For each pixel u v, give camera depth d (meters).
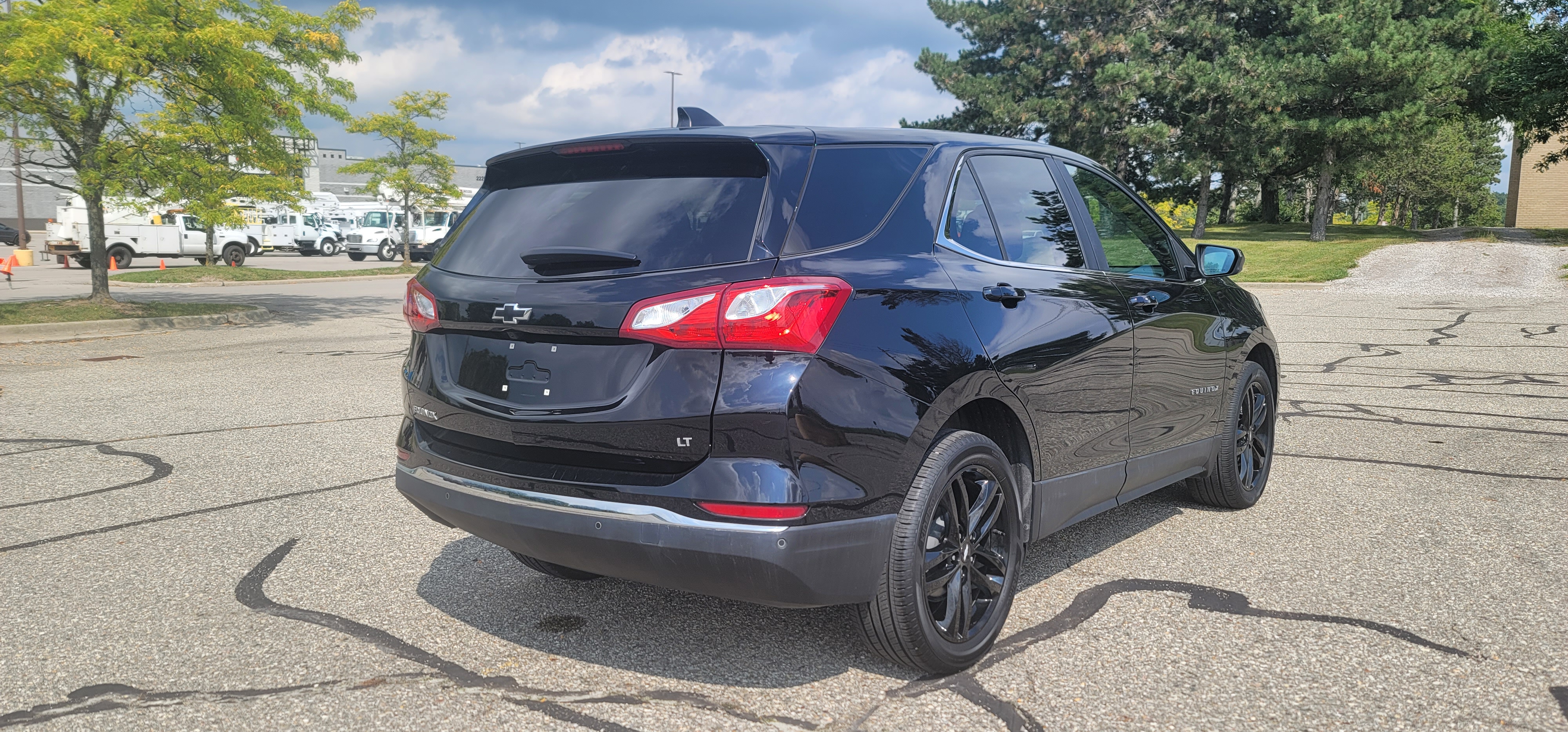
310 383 9.40
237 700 2.93
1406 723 2.71
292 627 3.51
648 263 2.78
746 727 2.75
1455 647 3.21
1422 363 10.40
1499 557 4.11
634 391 2.72
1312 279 22.77
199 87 15.32
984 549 3.20
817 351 2.65
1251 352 5.09
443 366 3.26
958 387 2.97
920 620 2.89
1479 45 38.06
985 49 45.84
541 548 2.92
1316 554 4.20
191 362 10.97
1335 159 38.34
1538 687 2.91
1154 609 3.60
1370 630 3.36
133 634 3.44
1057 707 2.84
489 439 3.07
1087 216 3.99
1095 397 3.65
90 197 15.42
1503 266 24.91
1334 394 8.45
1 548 4.43
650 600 3.77
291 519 4.88
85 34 13.87
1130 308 3.89
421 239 40.97
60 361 11.15
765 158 2.88
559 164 3.30
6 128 15.14
